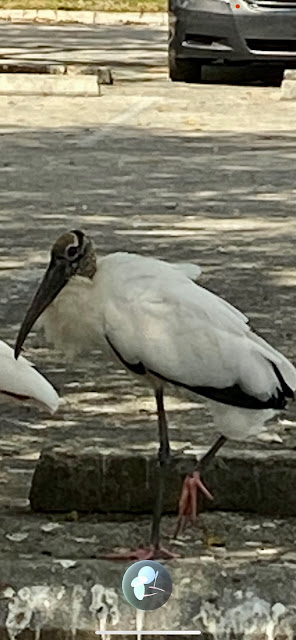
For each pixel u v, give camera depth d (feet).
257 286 31.40
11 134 55.62
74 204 41.24
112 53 85.10
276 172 47.44
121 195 42.80
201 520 17.85
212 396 16.57
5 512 18.25
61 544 17.12
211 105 62.90
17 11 114.32
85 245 16.88
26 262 33.42
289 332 27.63
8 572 15.01
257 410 16.58
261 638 14.23
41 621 14.43
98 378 24.50
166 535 17.48
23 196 42.50
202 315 16.61
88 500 18.15
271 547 17.11
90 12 113.60
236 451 18.78
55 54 83.66
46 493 18.16
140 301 16.63
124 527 17.75
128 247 35.19
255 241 36.27
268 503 18.08
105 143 53.47
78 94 66.64
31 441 21.18
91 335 17.13
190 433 21.43
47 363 25.41
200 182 45.29
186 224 38.42
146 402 23.17
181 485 18.02
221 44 66.08
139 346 16.58
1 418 22.27
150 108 62.34
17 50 86.02
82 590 14.58
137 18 112.68
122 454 18.30
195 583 14.67
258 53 65.31
